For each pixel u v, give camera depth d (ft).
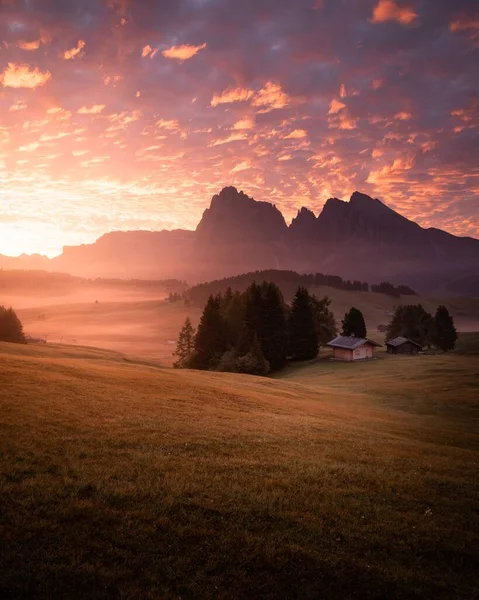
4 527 39.11
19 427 65.98
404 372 259.60
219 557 38.42
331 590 35.83
